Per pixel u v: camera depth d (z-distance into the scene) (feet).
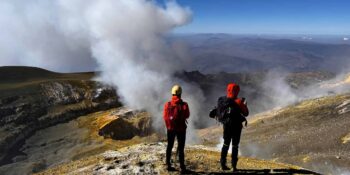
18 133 370.73
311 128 288.92
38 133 388.57
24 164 306.14
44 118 425.69
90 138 386.73
